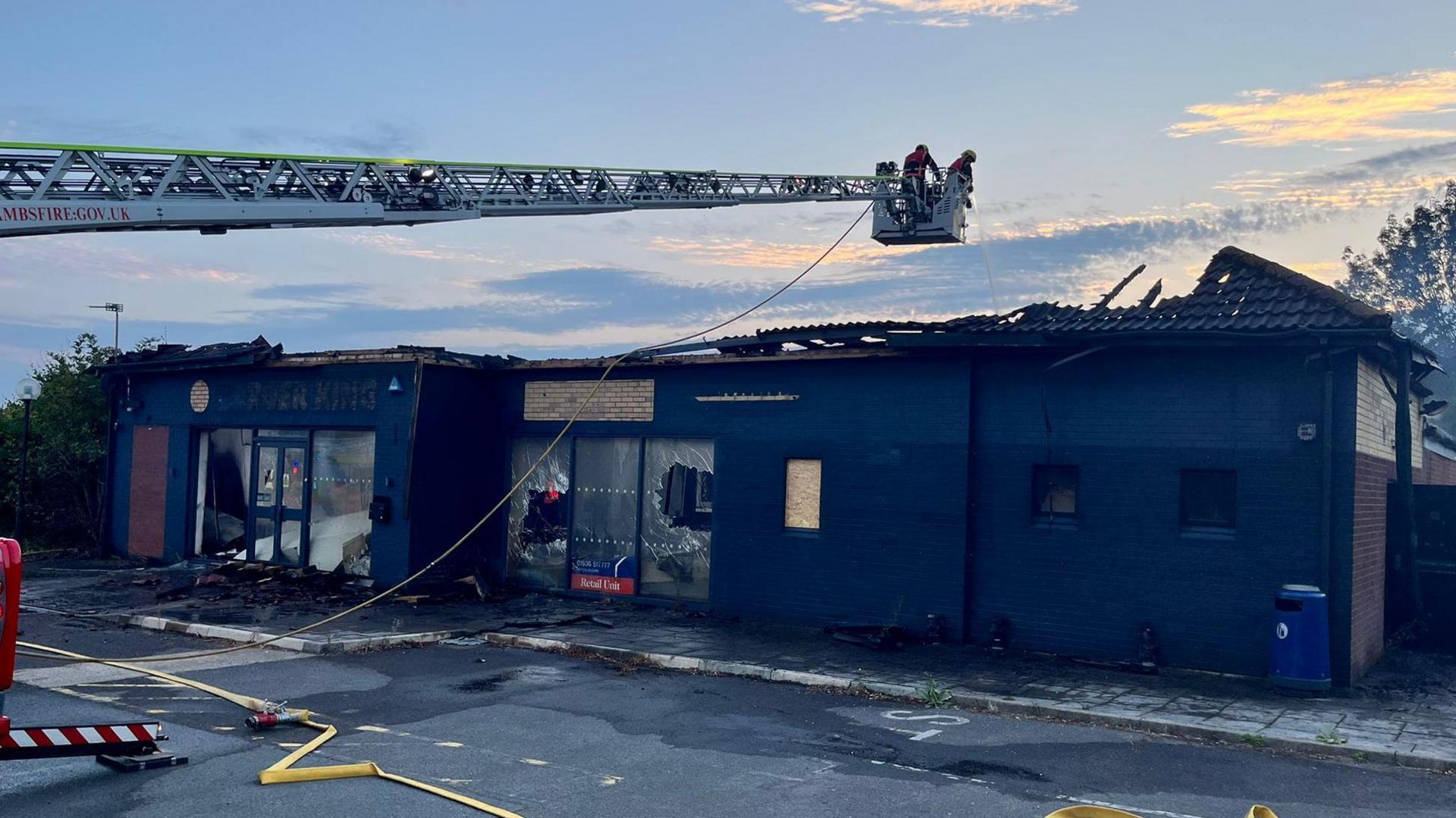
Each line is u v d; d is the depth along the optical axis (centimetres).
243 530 2064
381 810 679
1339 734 912
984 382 1377
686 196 1742
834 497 1480
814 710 1023
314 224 1252
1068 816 653
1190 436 1231
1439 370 1431
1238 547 1192
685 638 1381
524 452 1838
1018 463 1345
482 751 841
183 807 678
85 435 2459
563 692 1082
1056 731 948
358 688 1086
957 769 811
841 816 690
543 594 1777
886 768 811
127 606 1608
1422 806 739
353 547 1869
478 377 1861
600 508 1734
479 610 1619
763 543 1543
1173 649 1223
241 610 1588
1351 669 1134
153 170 1106
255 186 1195
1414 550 1359
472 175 1455
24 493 2405
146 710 961
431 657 1279
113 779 739
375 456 1805
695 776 778
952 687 1102
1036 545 1323
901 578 1412
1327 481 1144
